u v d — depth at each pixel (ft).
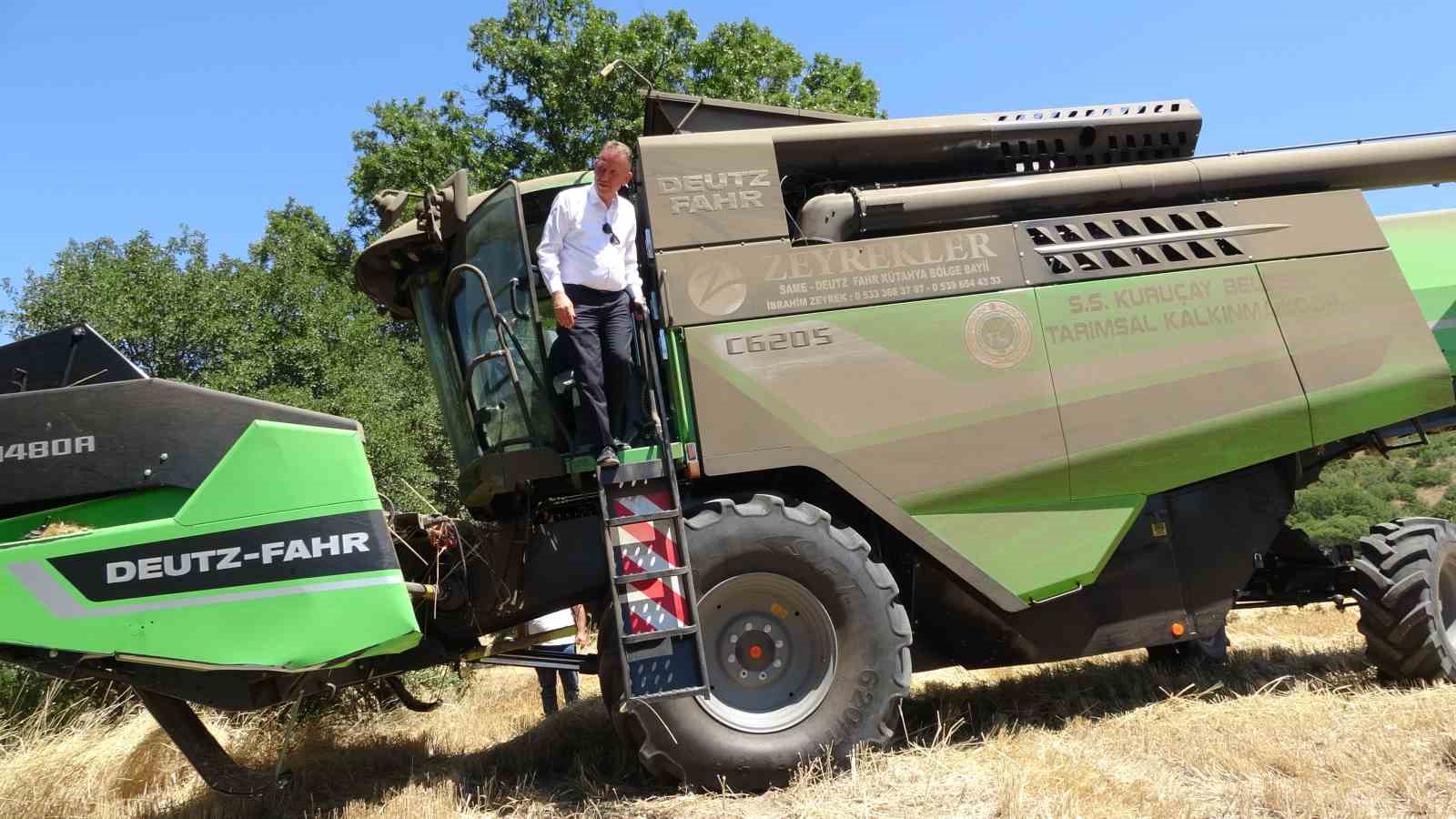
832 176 19.10
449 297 17.87
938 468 16.79
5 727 19.52
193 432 13.88
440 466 50.55
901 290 17.17
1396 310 19.67
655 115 19.19
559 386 16.76
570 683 23.75
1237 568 19.02
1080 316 17.89
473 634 17.38
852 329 16.81
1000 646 18.13
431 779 16.28
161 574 13.37
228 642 13.39
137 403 13.87
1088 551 17.44
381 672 16.71
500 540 17.24
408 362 57.98
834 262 17.02
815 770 15.10
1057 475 17.37
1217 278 18.81
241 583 13.53
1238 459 18.39
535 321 16.10
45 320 36.14
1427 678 19.15
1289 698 18.30
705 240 16.71
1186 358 18.29
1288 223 19.60
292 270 45.85
